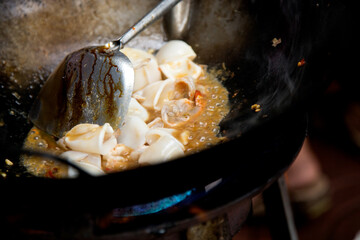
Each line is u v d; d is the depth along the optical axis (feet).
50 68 1.70
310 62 1.30
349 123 2.74
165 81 1.64
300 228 2.32
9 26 1.64
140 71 1.67
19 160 1.43
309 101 1.11
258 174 1.23
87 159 1.40
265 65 1.53
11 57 1.64
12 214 1.11
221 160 1.05
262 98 1.45
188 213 1.13
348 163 2.67
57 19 1.71
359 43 1.20
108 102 1.49
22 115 1.57
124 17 1.77
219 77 1.66
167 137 1.39
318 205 2.29
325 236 2.27
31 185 0.97
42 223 1.10
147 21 1.48
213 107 1.56
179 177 1.04
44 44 1.70
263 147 1.19
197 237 1.22
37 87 1.66
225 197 1.17
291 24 1.46
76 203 1.02
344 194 2.48
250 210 1.44
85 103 1.49
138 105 1.59
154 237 1.13
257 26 1.59
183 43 1.73
